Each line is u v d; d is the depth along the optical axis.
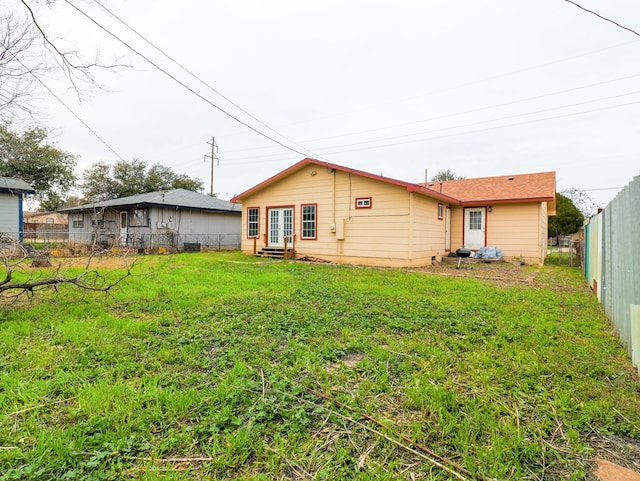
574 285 8.05
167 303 5.38
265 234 14.91
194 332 3.90
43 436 1.91
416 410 2.33
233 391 2.46
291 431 2.04
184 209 20.02
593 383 2.74
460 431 2.03
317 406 2.34
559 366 3.05
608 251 4.84
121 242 17.48
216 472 1.70
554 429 2.12
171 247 18.17
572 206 26.53
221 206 22.27
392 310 5.03
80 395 2.38
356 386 2.65
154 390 2.47
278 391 2.51
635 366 3.07
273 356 3.28
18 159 11.91
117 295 5.93
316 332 3.98
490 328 4.20
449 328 4.18
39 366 2.90
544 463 1.81
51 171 24.47
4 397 2.34
